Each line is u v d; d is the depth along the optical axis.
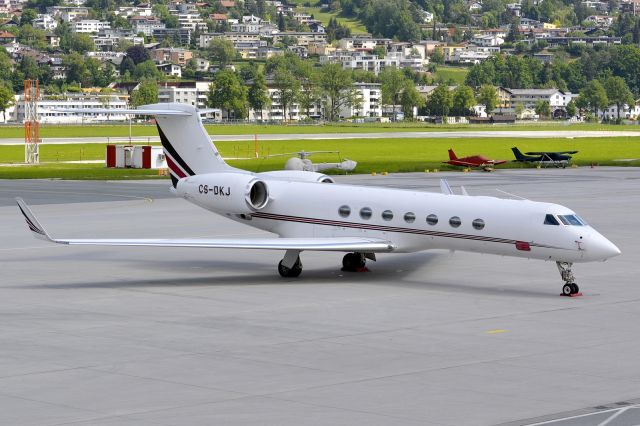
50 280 119.69
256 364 77.94
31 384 72.06
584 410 65.88
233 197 126.56
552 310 100.25
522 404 67.25
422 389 70.81
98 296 108.50
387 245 117.19
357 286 115.19
